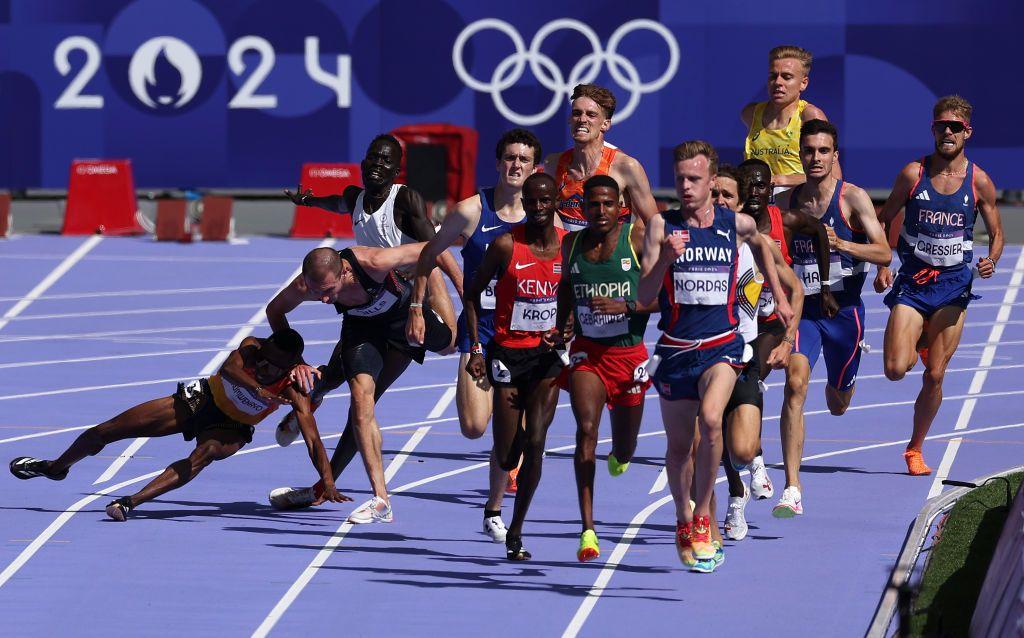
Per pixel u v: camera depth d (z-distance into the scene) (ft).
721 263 91.56
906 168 130.52
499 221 110.42
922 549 104.53
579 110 111.45
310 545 108.06
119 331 201.16
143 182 276.41
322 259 108.37
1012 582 72.33
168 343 194.39
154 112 274.16
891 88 265.75
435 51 270.67
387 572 101.09
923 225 129.39
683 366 92.17
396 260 110.22
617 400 97.45
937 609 89.04
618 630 88.89
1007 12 263.08
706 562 96.12
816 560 103.96
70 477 129.08
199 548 106.93
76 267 243.19
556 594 96.12
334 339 197.06
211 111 273.75
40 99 273.75
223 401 115.55
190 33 272.72
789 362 113.80
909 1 264.11
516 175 108.78
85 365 181.37
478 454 140.46
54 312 212.84
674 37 268.41
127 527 112.78
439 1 270.46
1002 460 136.98
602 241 94.94
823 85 266.77
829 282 118.73
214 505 120.37
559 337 98.48
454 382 175.11
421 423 153.79
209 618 91.30
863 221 120.37
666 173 270.67
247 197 311.88
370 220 116.26
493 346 101.50
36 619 91.04
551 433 150.10
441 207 266.77
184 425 116.26
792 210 115.96
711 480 93.50
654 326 209.97
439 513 118.42
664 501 122.42
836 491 124.77
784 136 136.77
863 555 105.19
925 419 130.82
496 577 99.91
